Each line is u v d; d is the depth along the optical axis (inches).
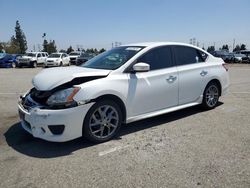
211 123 213.9
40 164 146.6
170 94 210.8
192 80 227.6
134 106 188.9
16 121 227.3
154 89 198.2
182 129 200.2
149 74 196.5
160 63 207.5
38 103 164.6
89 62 215.3
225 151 159.6
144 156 154.6
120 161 148.7
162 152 159.6
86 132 167.3
